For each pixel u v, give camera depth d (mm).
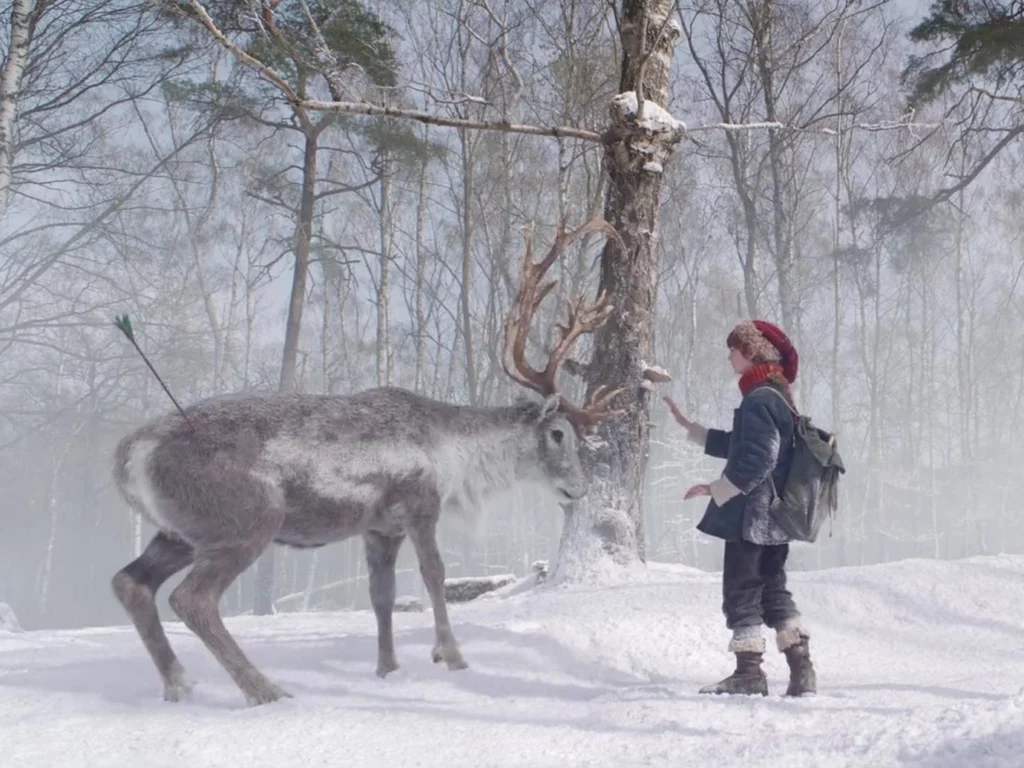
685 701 3965
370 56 12547
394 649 5590
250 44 13523
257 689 4418
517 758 3322
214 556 4562
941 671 5230
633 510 8414
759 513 4383
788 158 29094
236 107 20844
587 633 5852
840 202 30812
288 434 4785
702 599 6527
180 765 3396
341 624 7426
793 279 33844
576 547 8367
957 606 6488
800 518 4383
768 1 13102
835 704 3867
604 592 7074
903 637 6156
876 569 7180
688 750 3277
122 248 23719
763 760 3074
